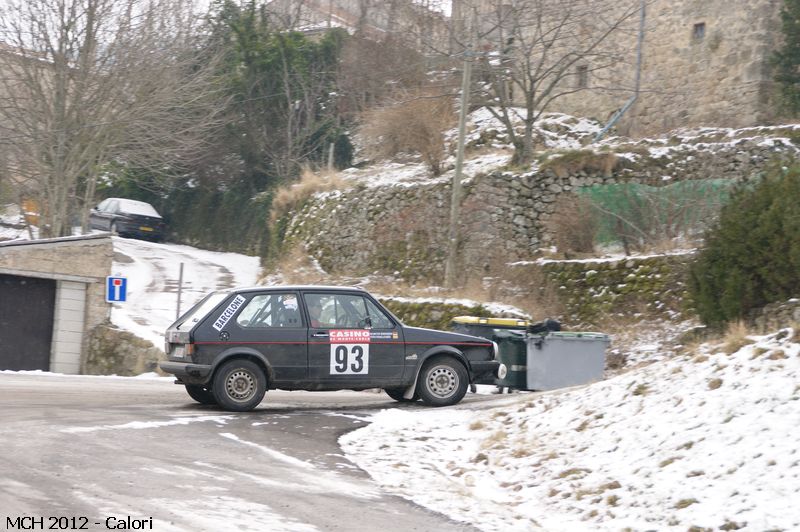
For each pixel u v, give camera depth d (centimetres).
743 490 1295
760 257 2525
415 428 1986
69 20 5006
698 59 5388
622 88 5212
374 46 7138
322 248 5275
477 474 1622
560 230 4338
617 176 4469
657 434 1570
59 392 2480
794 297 2483
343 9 10075
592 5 5259
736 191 2727
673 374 1803
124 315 4475
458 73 5369
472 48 4559
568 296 3956
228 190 7481
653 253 4003
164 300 4975
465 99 4291
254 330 2189
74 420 1869
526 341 2825
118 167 7338
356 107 7094
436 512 1317
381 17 8656
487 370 2369
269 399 2561
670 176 4503
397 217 4859
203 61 6519
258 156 7419
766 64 5106
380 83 6962
